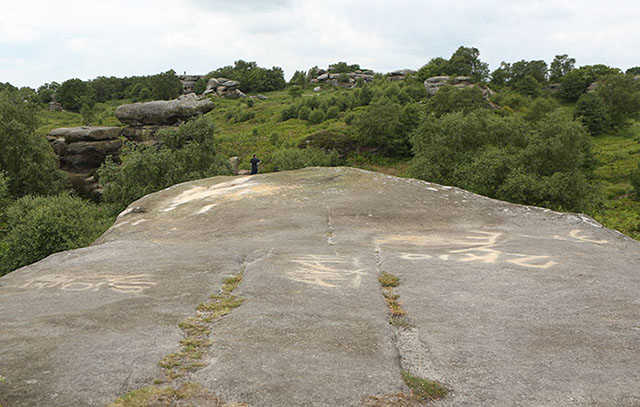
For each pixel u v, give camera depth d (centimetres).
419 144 3484
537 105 7094
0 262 1631
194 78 14938
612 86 9138
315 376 374
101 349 429
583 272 670
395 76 12600
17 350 430
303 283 648
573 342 436
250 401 340
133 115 4525
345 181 1536
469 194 1363
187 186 1716
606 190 4581
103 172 3066
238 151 6072
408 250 839
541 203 2662
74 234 1670
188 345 440
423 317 516
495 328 478
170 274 720
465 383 370
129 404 335
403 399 345
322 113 8025
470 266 724
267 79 14062
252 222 1129
